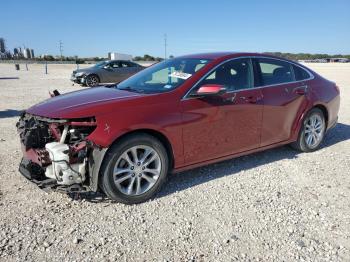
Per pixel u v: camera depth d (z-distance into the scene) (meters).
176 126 4.07
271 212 3.78
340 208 3.90
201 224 3.52
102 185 3.75
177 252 3.07
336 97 6.09
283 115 5.21
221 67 4.62
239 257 3.02
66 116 3.63
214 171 4.90
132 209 3.81
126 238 3.26
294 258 3.01
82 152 3.56
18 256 2.97
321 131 5.87
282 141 5.35
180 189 4.32
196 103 4.24
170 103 4.07
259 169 5.00
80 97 4.27
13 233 3.29
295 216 3.70
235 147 4.73
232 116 4.57
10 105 10.80
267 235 3.35
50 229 3.38
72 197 4.04
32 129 3.89
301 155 5.67
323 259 3.00
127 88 4.68
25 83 19.78
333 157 5.60
